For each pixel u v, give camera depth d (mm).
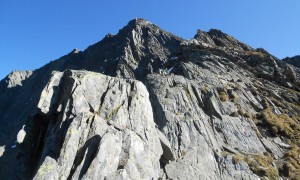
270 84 61469
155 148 29922
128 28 119125
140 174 25578
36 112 30688
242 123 46031
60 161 23891
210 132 42156
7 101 132625
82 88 29578
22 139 29297
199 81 55031
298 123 49938
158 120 41406
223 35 94750
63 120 27219
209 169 35594
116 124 28125
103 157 24250
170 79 50938
